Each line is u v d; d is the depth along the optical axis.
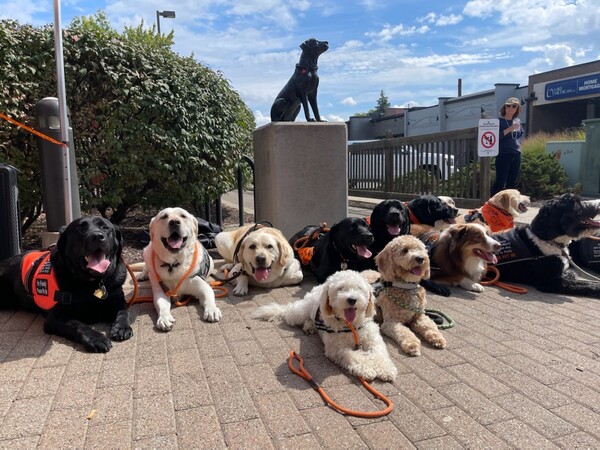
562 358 3.04
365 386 2.65
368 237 4.54
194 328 3.60
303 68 6.84
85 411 2.37
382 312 3.68
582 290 4.56
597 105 27.58
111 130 6.21
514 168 8.46
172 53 7.07
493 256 4.62
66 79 5.86
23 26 5.80
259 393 2.58
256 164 7.09
